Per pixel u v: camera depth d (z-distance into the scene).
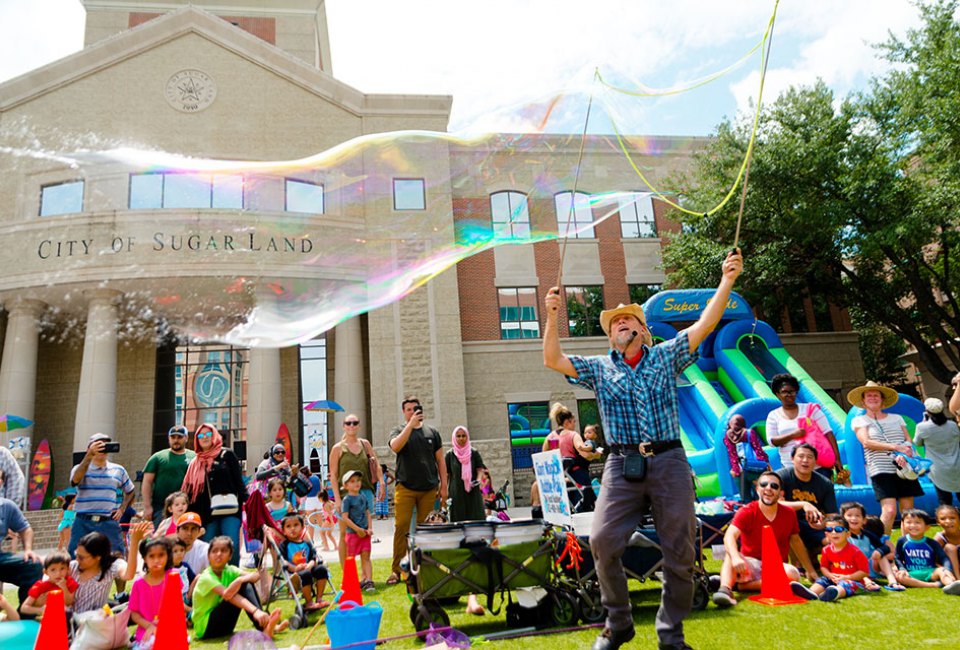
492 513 8.47
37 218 16.27
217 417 19.52
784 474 5.77
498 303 20.31
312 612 5.32
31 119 17.58
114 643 4.26
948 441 6.14
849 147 16.31
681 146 20.00
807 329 21.61
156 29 18.89
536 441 19.34
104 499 6.46
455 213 17.67
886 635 3.52
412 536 4.32
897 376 29.73
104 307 16.34
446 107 19.98
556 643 3.73
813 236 17.08
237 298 17.16
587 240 21.20
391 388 18.23
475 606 4.71
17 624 3.08
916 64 16.08
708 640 3.57
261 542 5.96
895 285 19.20
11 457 5.45
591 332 20.55
